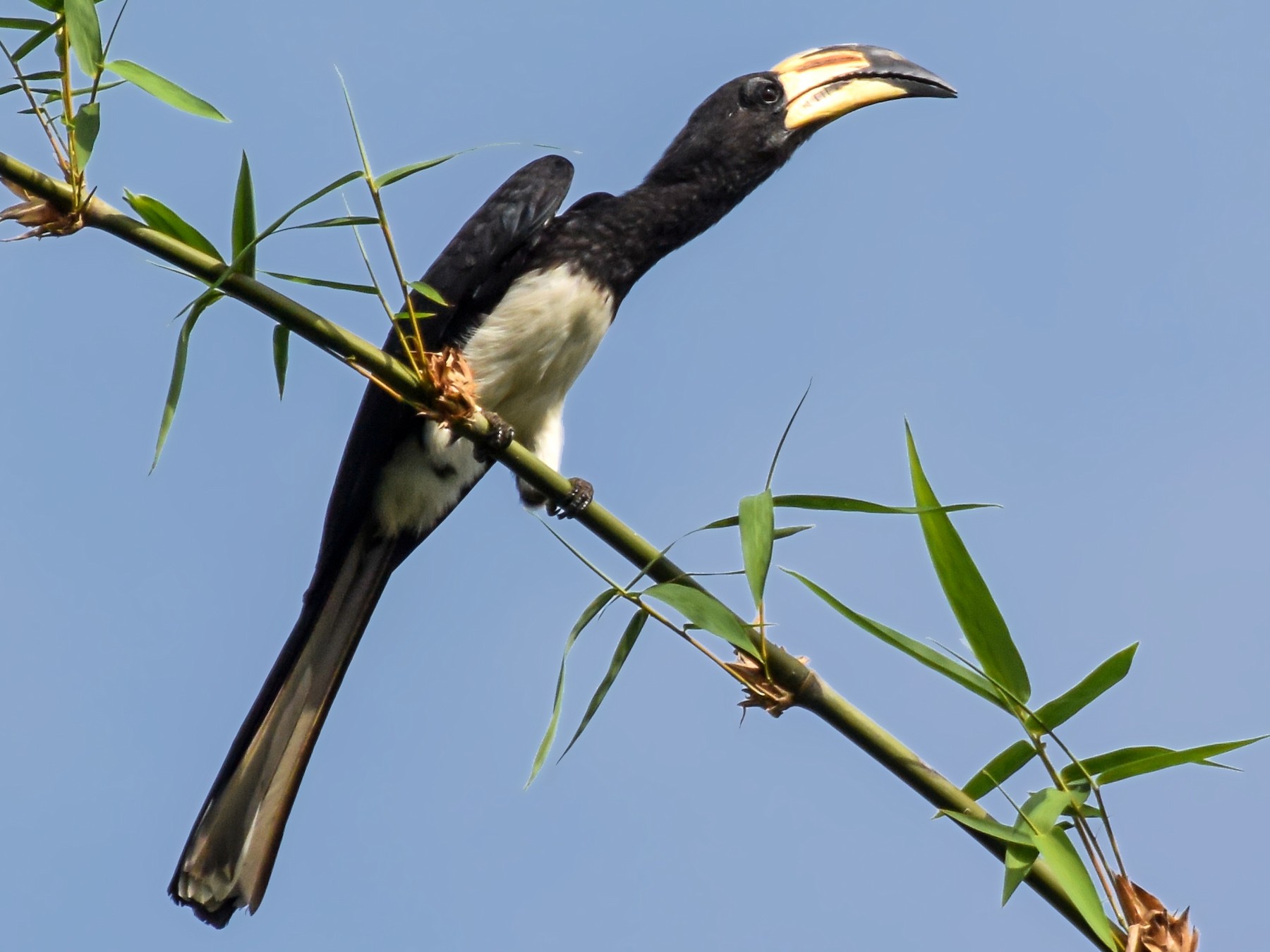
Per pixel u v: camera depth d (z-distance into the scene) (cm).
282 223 511
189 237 536
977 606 507
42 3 515
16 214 511
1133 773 495
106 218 520
